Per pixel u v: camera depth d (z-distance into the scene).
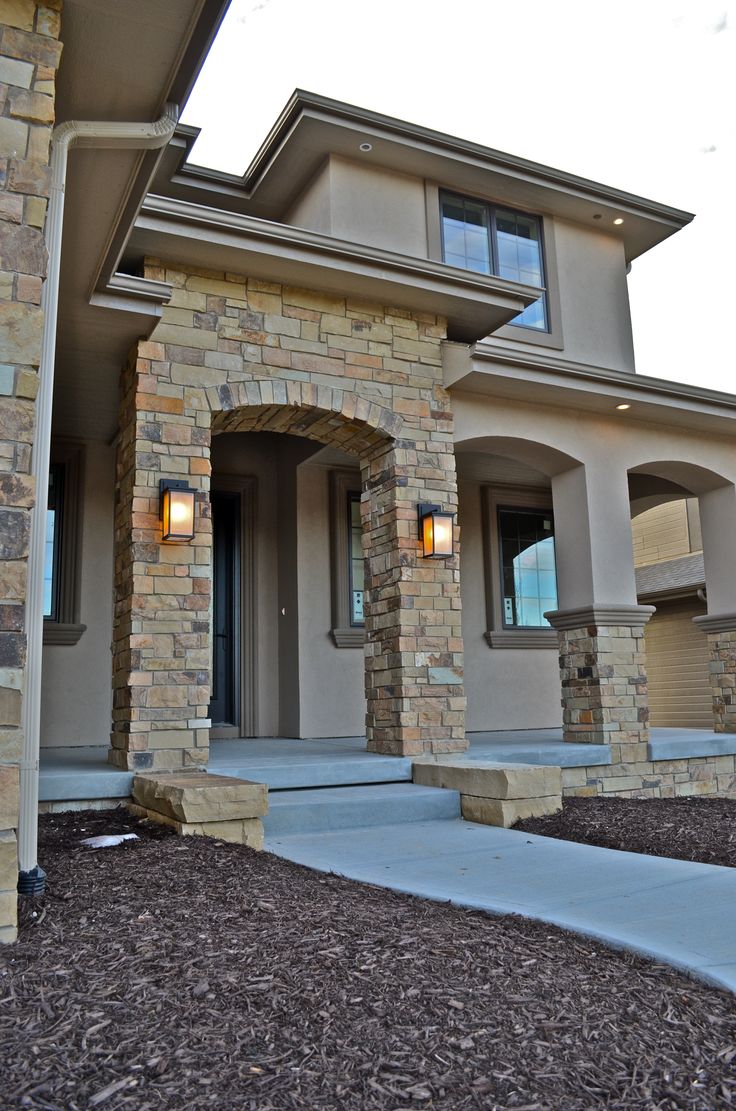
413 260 7.17
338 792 6.36
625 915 3.61
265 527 10.72
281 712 10.35
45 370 3.84
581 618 8.66
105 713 8.67
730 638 10.05
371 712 7.71
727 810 6.78
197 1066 2.12
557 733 10.73
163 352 6.58
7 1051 2.13
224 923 3.24
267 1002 2.51
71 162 4.79
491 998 2.61
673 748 8.61
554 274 10.90
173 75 4.21
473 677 11.27
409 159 9.70
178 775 5.77
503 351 7.72
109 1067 2.09
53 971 2.66
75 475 8.84
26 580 3.08
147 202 6.13
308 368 7.18
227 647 10.46
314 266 6.86
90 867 4.01
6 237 3.26
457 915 3.63
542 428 8.62
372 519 7.86
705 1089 2.09
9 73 3.38
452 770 6.47
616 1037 2.36
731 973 2.83
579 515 8.86
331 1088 2.04
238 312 6.93
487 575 11.58
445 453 7.77
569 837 5.56
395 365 7.62
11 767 2.98
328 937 3.14
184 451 6.52
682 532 15.12
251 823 4.91
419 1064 2.17
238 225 6.45
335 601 10.26
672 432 9.54
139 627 6.12
